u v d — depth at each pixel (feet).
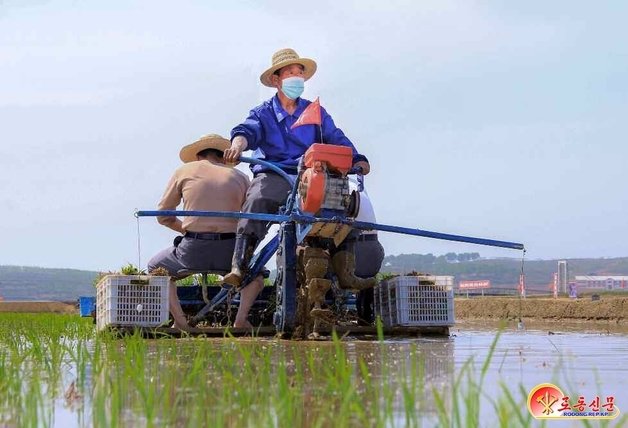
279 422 10.53
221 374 15.62
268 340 28.30
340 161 26.30
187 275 33.37
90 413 12.17
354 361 18.79
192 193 32.35
